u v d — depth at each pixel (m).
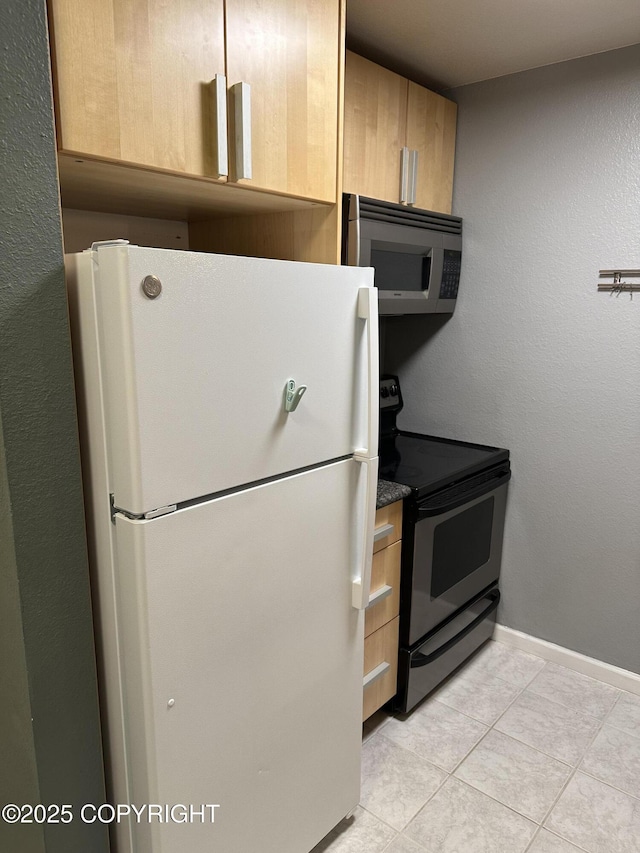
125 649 1.12
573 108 2.13
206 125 1.27
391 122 2.03
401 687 2.12
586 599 2.38
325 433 1.38
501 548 2.56
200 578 1.14
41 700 1.11
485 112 2.34
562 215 2.21
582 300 2.21
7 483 1.01
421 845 1.66
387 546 1.96
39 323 1.01
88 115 1.07
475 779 1.89
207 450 1.11
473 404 2.56
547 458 2.39
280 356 1.23
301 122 1.48
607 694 2.30
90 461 1.12
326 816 1.59
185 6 1.19
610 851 1.65
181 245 2.08
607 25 1.86
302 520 1.35
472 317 2.50
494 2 1.72
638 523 2.21
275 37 1.37
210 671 1.19
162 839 1.17
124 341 0.96
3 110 0.93
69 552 1.11
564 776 1.91
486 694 2.30
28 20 0.94
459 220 2.42
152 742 1.12
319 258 1.72
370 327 1.41
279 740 1.39
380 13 1.79
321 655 1.48
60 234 1.02
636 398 2.15
